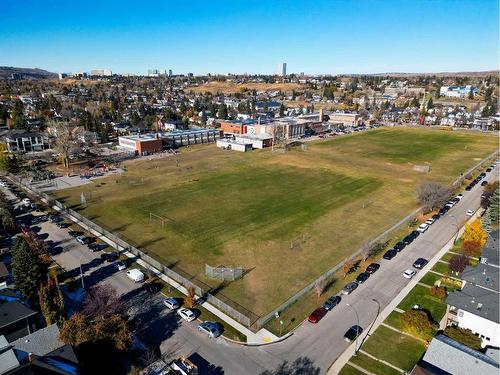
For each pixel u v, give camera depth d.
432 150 150.88
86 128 170.12
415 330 43.50
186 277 56.41
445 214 83.69
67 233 71.50
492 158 138.50
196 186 101.31
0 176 109.38
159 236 70.12
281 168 121.69
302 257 62.78
